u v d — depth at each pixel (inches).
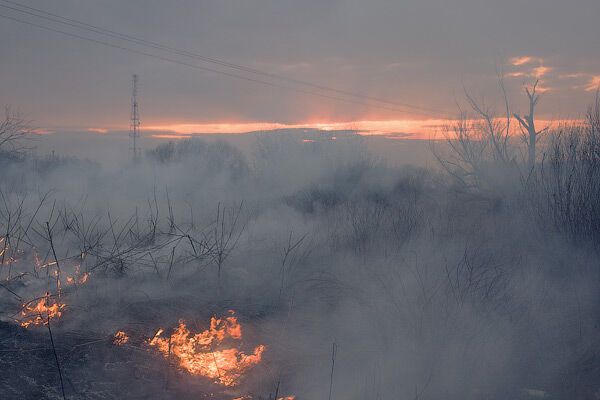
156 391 143.9
